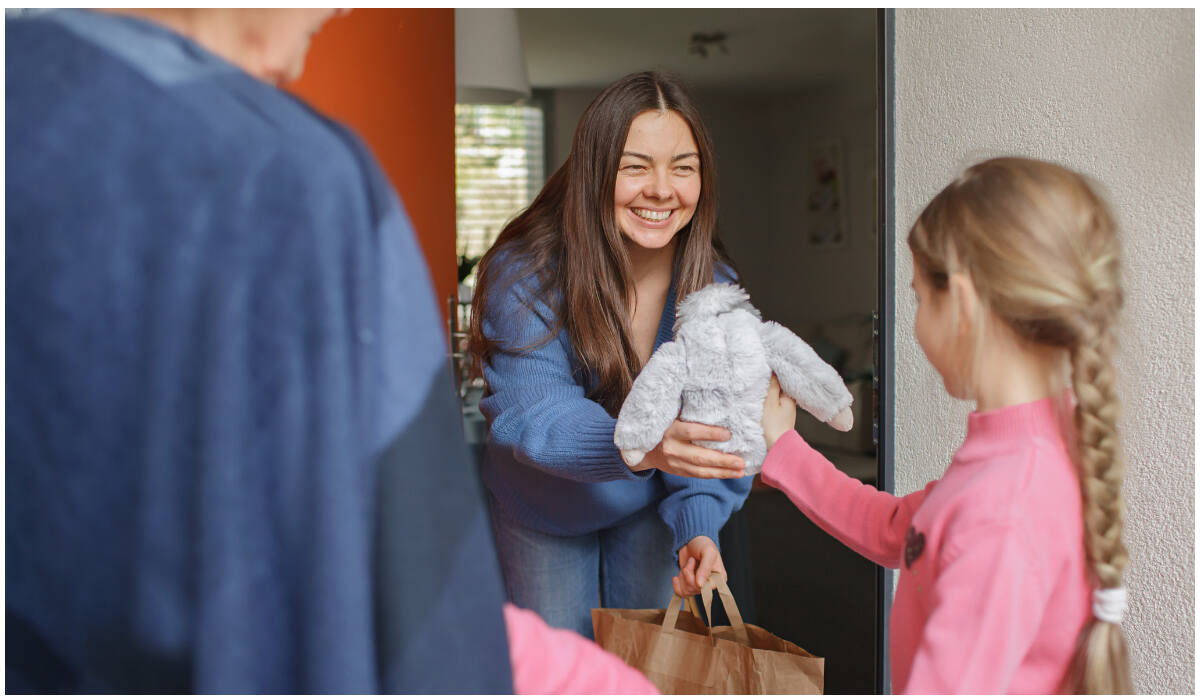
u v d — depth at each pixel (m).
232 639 0.41
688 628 1.26
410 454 0.45
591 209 1.30
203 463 0.41
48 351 0.43
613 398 1.34
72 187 0.42
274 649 0.43
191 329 0.41
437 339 0.48
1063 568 0.66
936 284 0.73
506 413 1.27
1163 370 1.08
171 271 0.41
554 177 1.39
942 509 0.69
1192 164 1.04
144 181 0.42
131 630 0.43
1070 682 0.67
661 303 1.41
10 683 0.46
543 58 2.84
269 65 0.54
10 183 0.43
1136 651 1.13
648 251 1.39
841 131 2.21
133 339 0.42
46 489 0.44
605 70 2.83
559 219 1.36
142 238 0.42
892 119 1.54
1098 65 1.15
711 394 0.95
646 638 1.21
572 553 1.42
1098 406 0.69
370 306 0.44
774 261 2.28
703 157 1.32
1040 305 0.67
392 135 2.39
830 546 2.07
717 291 1.00
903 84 1.51
